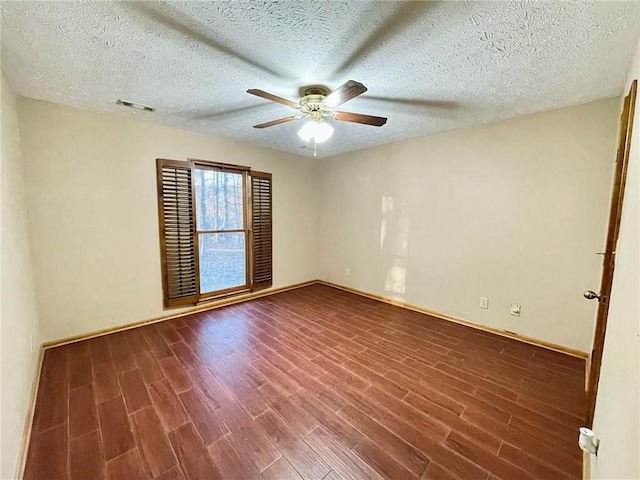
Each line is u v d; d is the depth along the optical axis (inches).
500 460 58.4
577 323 100.1
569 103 95.0
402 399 77.2
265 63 70.7
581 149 96.2
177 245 131.9
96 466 56.7
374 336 116.2
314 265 200.4
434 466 57.0
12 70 73.7
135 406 73.8
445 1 49.0
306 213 191.9
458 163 126.0
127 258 119.0
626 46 60.7
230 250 156.8
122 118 113.8
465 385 83.6
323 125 88.9
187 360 96.4
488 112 104.0
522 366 93.8
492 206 116.9
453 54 65.9
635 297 37.2
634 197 44.9
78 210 106.3
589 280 97.3
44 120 97.5
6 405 52.9
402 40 60.6
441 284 135.8
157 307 129.0
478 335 117.5
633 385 33.8
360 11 51.8
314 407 74.0
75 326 108.5
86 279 109.8
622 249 51.9
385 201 157.2
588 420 65.3
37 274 98.9
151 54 66.9
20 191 88.3
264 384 83.7
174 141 128.0
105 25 56.0
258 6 50.6
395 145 149.9
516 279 112.5
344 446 61.8
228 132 133.7
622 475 34.3
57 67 72.9
